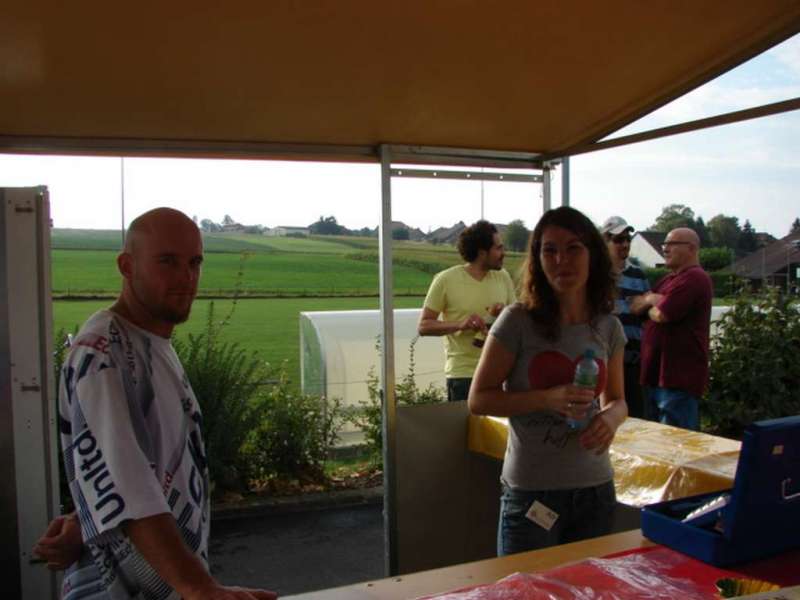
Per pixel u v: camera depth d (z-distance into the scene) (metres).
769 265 7.88
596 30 2.16
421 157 3.29
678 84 2.60
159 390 1.39
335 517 4.91
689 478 2.26
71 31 1.98
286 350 10.69
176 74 2.32
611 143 3.15
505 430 3.15
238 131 2.95
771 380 6.55
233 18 1.96
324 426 5.66
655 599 1.28
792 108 2.38
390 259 3.26
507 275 4.35
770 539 1.48
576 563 1.46
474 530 3.46
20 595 3.04
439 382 5.98
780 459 1.44
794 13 2.08
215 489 5.21
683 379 4.27
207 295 13.91
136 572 1.31
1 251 2.91
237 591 1.18
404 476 3.32
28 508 3.01
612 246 4.53
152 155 3.02
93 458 1.23
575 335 2.09
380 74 2.43
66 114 2.63
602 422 2.01
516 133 3.16
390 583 1.40
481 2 1.94
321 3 1.91
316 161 3.24
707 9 2.04
